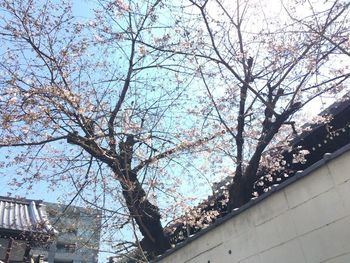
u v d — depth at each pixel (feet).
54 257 91.71
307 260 13.28
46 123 26.89
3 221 44.78
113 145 28.14
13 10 28.48
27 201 53.26
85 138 27.27
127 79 30.14
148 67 30.96
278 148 32.86
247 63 31.27
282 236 14.32
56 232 32.45
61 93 26.50
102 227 29.96
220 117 29.94
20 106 26.09
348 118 30.17
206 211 35.04
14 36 28.27
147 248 28.63
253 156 28.32
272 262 14.48
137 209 27.78
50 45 28.76
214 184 33.35
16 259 41.19
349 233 12.13
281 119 28.45
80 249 35.12
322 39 28.78
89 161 29.53
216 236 17.31
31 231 36.65
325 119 29.91
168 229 32.60
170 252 19.81
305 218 13.61
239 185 28.04
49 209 33.91
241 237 16.02
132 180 28.25
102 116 28.40
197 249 18.17
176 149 29.25
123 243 30.94
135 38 30.63
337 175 12.79
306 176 13.80
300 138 31.86
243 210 16.12
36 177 29.50
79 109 26.96
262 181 33.76
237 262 15.88
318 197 13.29
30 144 27.61
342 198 12.53
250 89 28.58
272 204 14.96
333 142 31.81
